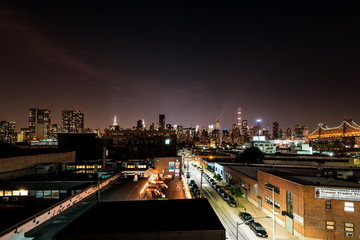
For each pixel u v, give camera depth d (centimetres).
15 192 4412
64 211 2981
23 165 5747
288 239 3309
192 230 1551
